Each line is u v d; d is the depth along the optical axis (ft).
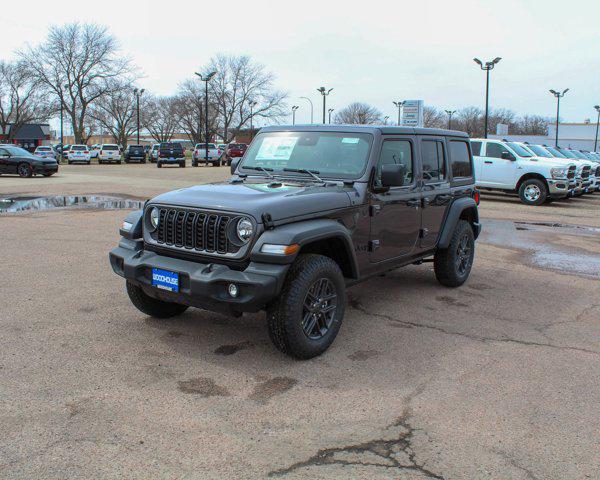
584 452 10.61
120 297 19.65
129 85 224.33
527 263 27.96
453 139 21.94
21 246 28.27
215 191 14.89
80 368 13.75
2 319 17.07
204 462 9.98
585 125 253.24
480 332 17.24
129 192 59.47
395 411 12.06
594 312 19.72
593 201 65.67
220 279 13.11
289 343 13.87
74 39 213.05
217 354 14.87
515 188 57.98
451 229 21.13
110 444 10.46
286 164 17.78
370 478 9.63
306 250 14.90
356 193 16.11
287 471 9.79
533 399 12.75
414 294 21.44
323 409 12.06
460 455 10.43
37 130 265.54
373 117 251.39
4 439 10.52
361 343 16.01
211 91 249.55
